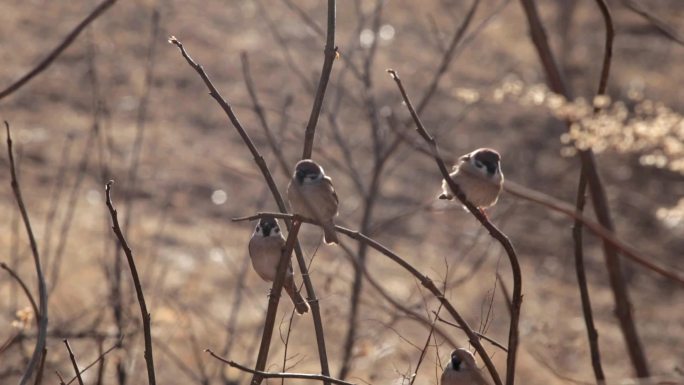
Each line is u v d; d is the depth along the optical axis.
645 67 30.56
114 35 28.41
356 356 6.82
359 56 23.41
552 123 26.88
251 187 21.92
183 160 22.62
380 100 26.05
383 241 20.22
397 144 7.90
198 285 15.05
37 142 22.11
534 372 14.90
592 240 23.14
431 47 29.38
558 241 22.27
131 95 25.62
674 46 31.72
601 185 6.64
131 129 23.73
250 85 6.67
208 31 29.73
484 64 29.06
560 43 30.94
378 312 10.35
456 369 4.44
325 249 16.36
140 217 18.92
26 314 5.02
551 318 18.22
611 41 5.46
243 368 4.07
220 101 4.72
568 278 20.88
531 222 22.81
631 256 4.02
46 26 28.55
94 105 8.49
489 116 26.86
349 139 22.55
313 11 31.09
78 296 12.55
